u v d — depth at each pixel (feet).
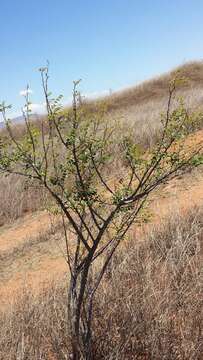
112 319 13.57
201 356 12.64
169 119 11.28
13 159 11.12
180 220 20.25
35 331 14.37
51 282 19.52
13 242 30.91
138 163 11.47
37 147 11.44
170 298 14.20
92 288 13.46
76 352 12.09
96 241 11.72
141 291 14.84
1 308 18.49
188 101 51.13
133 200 11.35
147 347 13.10
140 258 17.72
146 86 94.94
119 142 12.41
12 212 36.76
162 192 26.81
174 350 12.73
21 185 38.63
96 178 12.32
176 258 17.28
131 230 21.42
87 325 12.19
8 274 24.44
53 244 26.35
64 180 11.76
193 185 27.04
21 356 13.15
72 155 11.50
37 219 34.45
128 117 52.19
